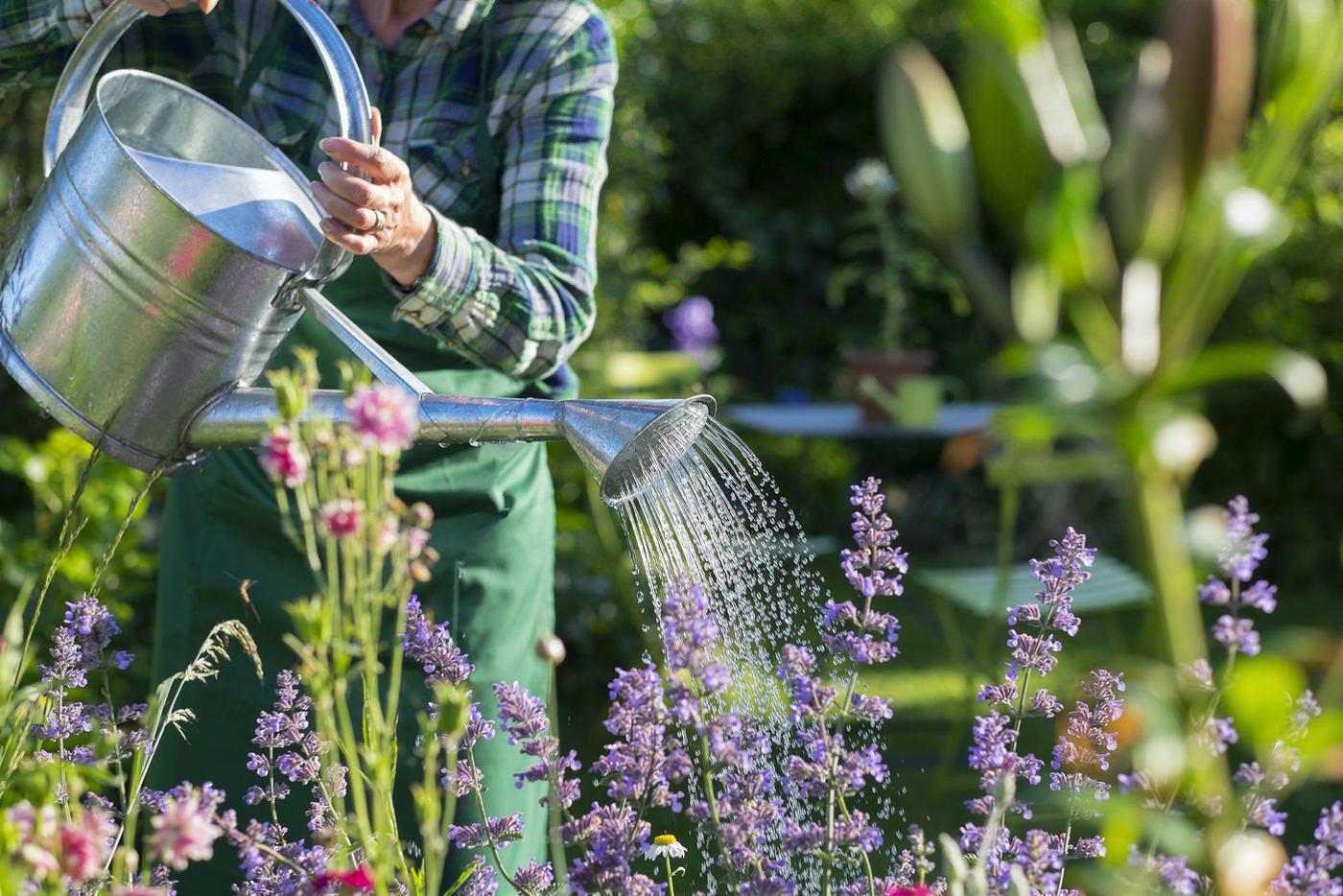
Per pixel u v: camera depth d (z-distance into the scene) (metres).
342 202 1.89
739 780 1.79
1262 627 7.82
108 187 1.80
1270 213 1.37
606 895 1.72
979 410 7.02
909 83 1.72
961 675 6.04
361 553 1.33
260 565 2.48
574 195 2.42
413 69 2.43
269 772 1.96
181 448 1.91
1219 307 1.49
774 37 10.78
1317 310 9.12
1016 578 3.86
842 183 10.86
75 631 1.92
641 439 1.79
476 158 2.45
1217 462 9.32
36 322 1.87
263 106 2.45
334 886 1.48
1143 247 1.37
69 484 4.80
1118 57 10.19
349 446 1.31
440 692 1.31
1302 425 9.05
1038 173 1.45
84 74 2.06
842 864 1.95
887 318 8.05
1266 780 1.72
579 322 2.38
